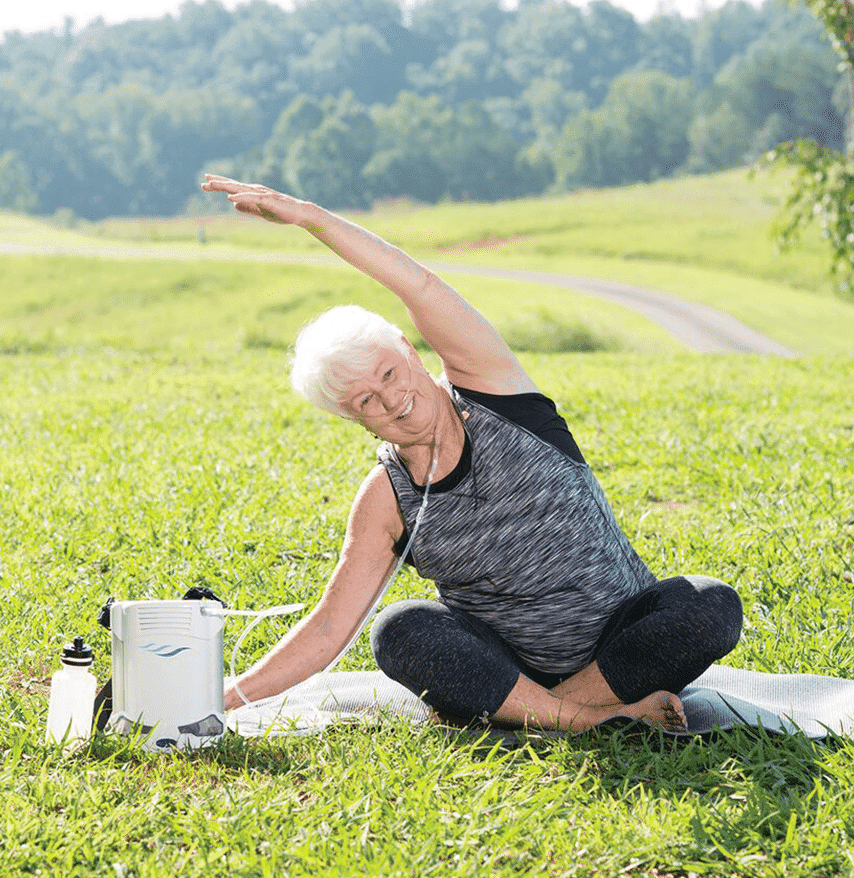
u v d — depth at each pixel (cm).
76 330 5684
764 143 19212
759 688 440
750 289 6475
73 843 330
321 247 9281
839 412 1341
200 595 410
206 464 999
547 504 393
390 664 398
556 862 325
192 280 6562
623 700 399
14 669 496
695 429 1183
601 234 9400
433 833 338
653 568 636
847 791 355
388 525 408
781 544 671
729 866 320
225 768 387
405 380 373
